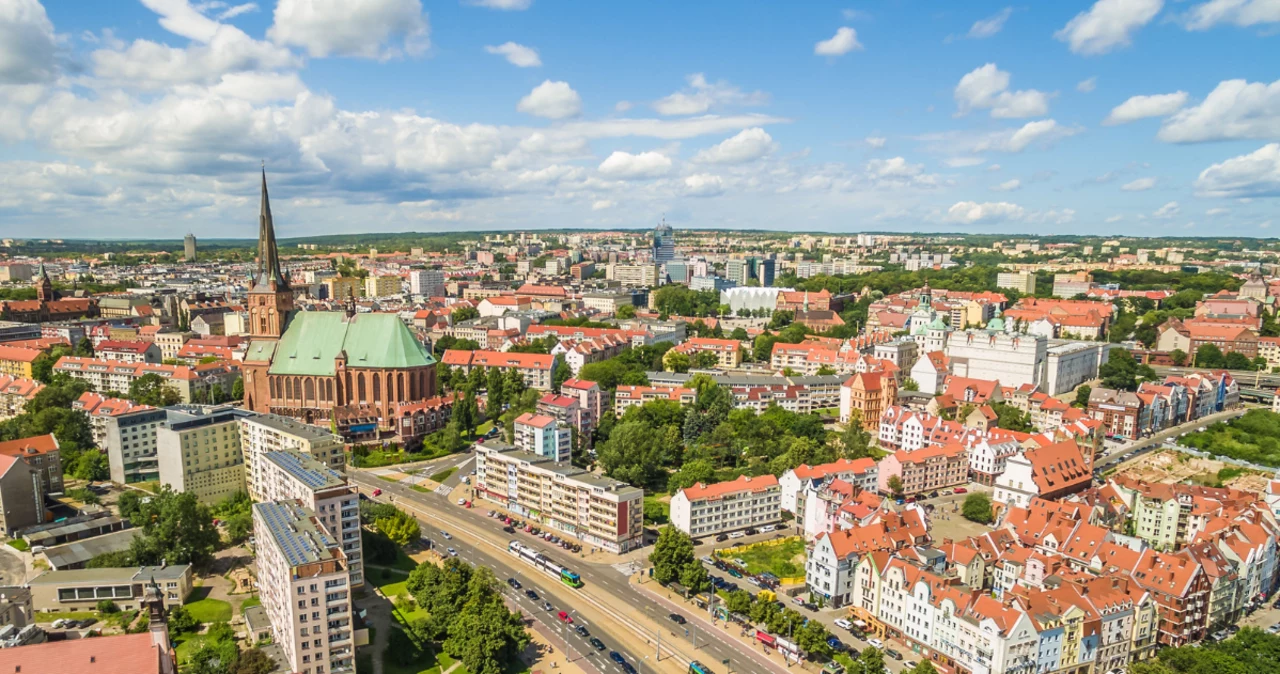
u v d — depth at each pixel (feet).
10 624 627.05
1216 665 594.65
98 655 488.02
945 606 631.15
